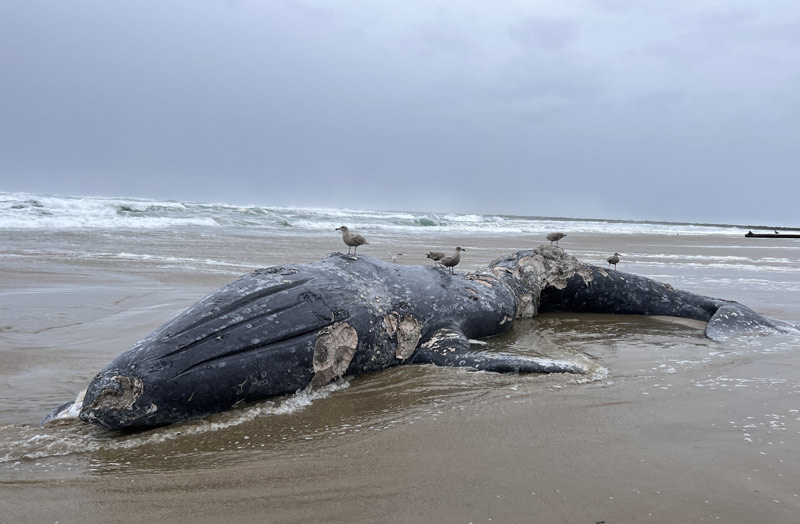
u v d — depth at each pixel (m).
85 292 10.45
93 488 3.50
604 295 9.70
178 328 4.81
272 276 5.69
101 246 17.95
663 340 7.70
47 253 15.70
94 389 4.42
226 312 5.05
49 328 7.87
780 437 4.18
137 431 4.48
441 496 3.34
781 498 3.27
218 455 4.03
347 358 5.72
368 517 3.12
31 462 3.91
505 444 4.10
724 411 4.76
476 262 16.33
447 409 4.91
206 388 4.64
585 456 3.87
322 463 3.85
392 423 4.60
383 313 6.20
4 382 5.65
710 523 3.01
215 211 36.72
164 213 31.28
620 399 5.10
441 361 6.37
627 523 3.02
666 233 44.44
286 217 37.12
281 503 3.29
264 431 4.48
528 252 9.99
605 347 7.27
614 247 25.66
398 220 42.66
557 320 9.18
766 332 7.99
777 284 13.51
